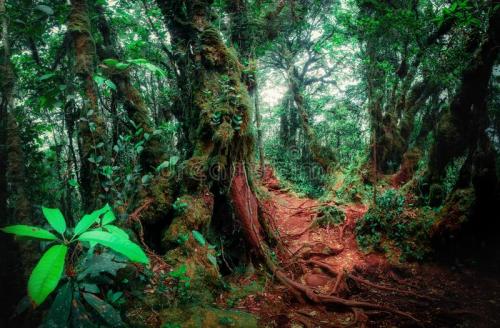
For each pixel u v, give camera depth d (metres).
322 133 16.11
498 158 7.34
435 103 11.12
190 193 5.93
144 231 5.63
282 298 5.54
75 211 5.44
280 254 7.16
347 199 10.67
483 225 6.64
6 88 3.93
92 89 4.94
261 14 9.84
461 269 6.55
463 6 5.45
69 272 2.46
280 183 13.98
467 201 6.73
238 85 6.41
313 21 13.95
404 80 10.20
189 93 6.66
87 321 2.37
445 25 7.17
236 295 5.32
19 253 3.39
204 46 6.41
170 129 6.53
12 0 5.09
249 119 6.31
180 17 6.74
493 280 6.12
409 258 7.10
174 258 5.00
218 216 6.72
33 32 5.01
